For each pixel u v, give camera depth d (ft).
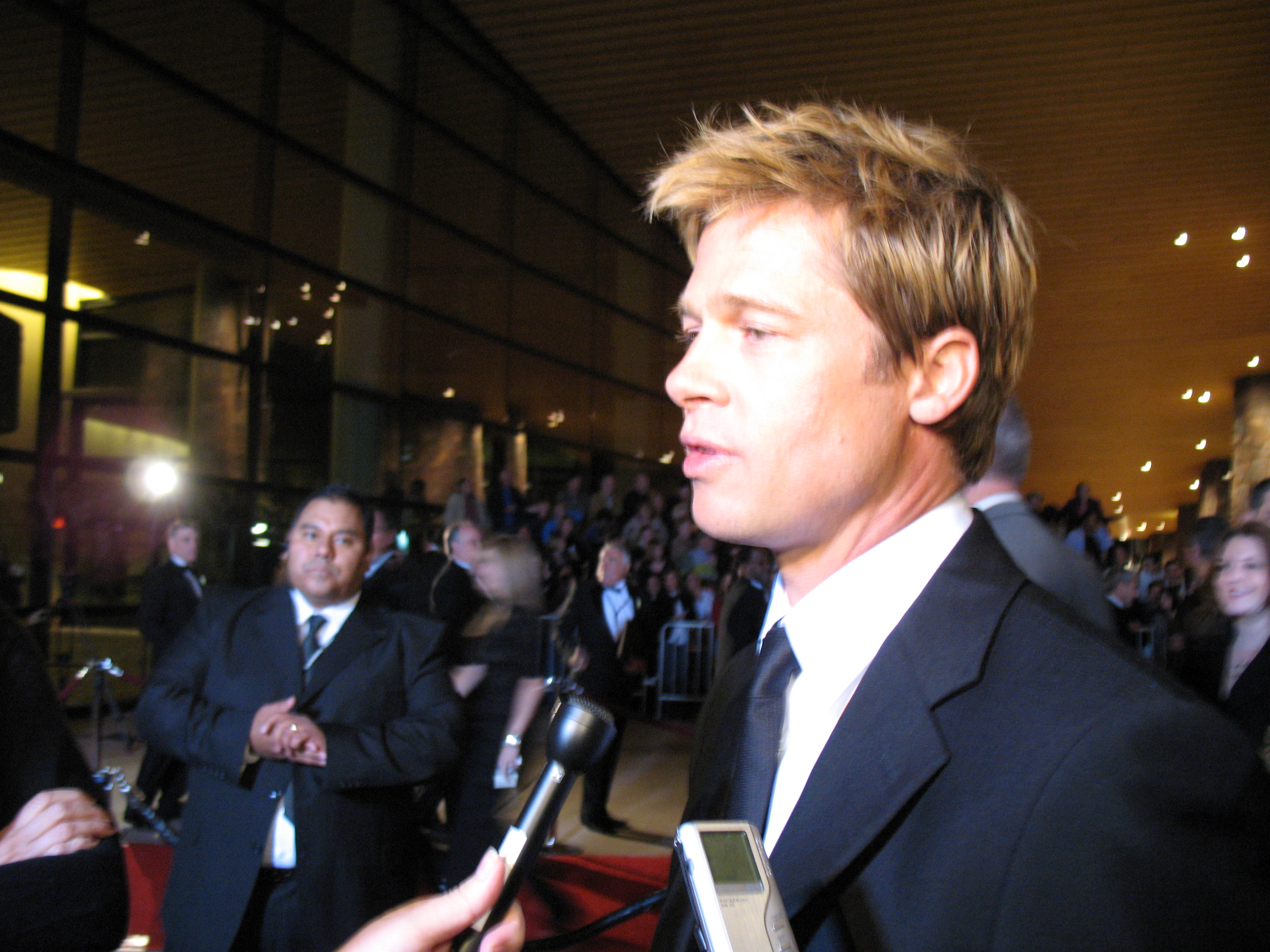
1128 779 1.62
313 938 6.36
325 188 29.60
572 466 40.47
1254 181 39.50
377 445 31.12
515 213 37.63
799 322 2.07
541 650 18.97
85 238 22.58
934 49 32.60
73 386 22.17
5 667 4.04
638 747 23.44
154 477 23.90
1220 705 7.84
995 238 2.20
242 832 6.48
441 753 6.88
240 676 7.05
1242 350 54.13
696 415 2.18
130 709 22.31
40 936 3.48
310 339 28.94
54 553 21.54
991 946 1.65
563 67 36.35
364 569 7.56
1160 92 34.37
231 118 26.43
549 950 4.10
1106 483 74.90
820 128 2.22
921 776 1.82
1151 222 42.60
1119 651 1.85
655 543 32.17
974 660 1.91
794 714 2.17
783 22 31.78
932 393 2.14
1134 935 1.52
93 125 22.76
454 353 34.65
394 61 32.12
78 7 22.31
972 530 2.19
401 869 6.90
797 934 1.85
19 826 3.75
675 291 48.08
